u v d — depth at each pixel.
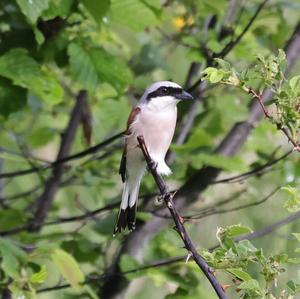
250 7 11.92
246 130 11.55
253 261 6.70
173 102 10.17
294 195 6.60
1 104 9.67
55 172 11.94
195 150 11.15
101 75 9.97
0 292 8.64
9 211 11.03
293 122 6.59
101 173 12.21
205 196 11.70
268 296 6.62
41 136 12.67
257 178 11.64
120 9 10.33
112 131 12.86
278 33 12.24
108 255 13.22
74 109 12.18
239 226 6.73
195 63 12.04
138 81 12.26
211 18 12.30
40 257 8.40
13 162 13.43
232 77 6.68
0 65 9.26
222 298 6.52
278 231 12.48
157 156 10.11
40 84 9.34
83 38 10.21
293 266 10.08
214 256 6.68
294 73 13.00
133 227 9.83
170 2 11.55
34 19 8.48
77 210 13.68
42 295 12.43
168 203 6.96
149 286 13.50
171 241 11.34
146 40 13.16
